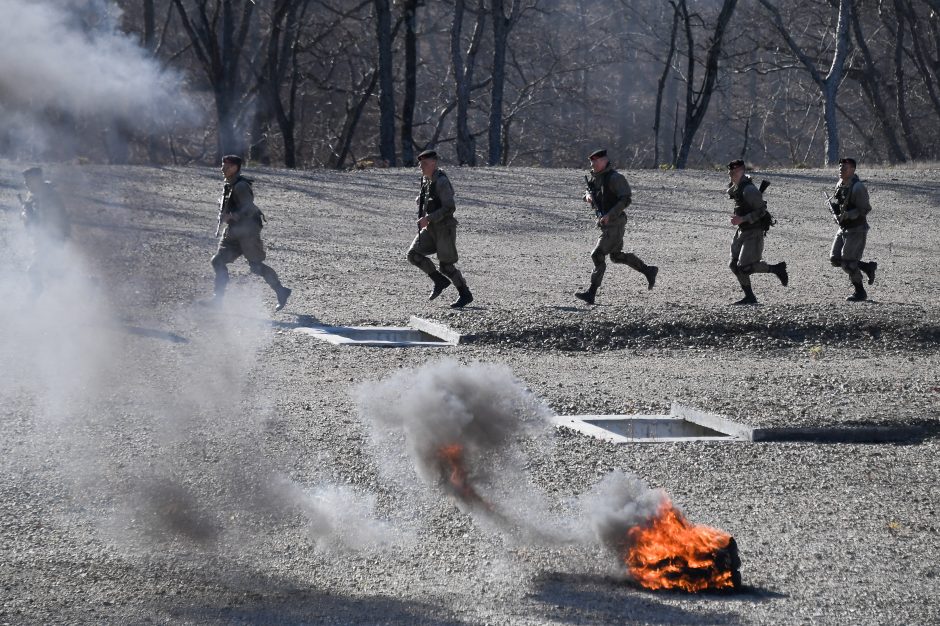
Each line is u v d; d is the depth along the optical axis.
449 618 10.62
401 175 78.44
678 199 70.12
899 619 10.96
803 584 12.13
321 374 24.62
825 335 30.59
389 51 103.50
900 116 125.00
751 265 34.19
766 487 16.72
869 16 137.25
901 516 15.30
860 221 35.47
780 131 152.12
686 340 30.05
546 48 135.88
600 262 34.50
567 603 11.19
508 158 135.62
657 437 20.66
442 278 33.84
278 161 128.62
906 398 23.16
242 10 107.38
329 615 10.68
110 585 11.64
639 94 163.00
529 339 29.59
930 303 35.34
